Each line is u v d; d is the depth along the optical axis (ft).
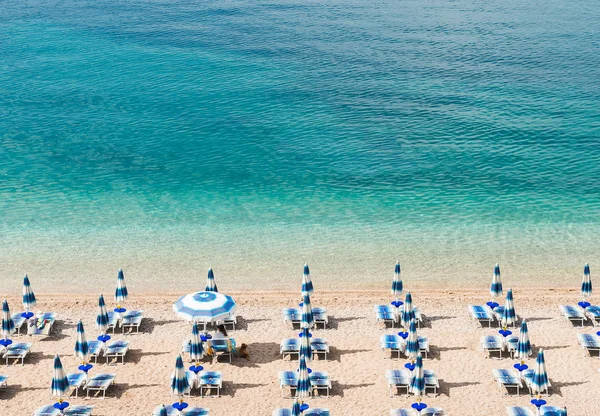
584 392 87.56
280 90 234.38
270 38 305.94
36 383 88.38
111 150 181.88
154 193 154.92
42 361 93.66
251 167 171.12
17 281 115.85
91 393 86.84
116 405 84.43
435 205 149.48
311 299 110.93
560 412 74.08
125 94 230.07
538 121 203.00
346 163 173.68
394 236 134.51
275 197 153.38
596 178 164.14
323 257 125.70
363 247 129.80
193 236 133.59
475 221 141.69
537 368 81.82
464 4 384.27
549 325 103.81
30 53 278.87
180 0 397.80
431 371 89.04
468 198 153.38
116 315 102.01
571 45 290.76
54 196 152.05
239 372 92.38
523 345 88.99
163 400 85.66
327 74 252.62
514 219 142.82
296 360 95.20
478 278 118.73
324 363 94.22
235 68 260.01
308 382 82.23
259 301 110.11
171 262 123.13
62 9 366.22
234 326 102.58
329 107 217.56
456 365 93.91
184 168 170.30
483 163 173.58
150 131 196.65
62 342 98.37
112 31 317.22
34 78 246.68
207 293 95.61
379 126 200.54
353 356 95.96
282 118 207.92
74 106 217.77
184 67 261.44
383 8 372.79
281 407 84.38
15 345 94.22
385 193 155.84
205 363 94.32
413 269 121.80
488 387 88.84
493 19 342.85
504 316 98.63
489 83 240.53
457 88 235.61
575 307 105.70
